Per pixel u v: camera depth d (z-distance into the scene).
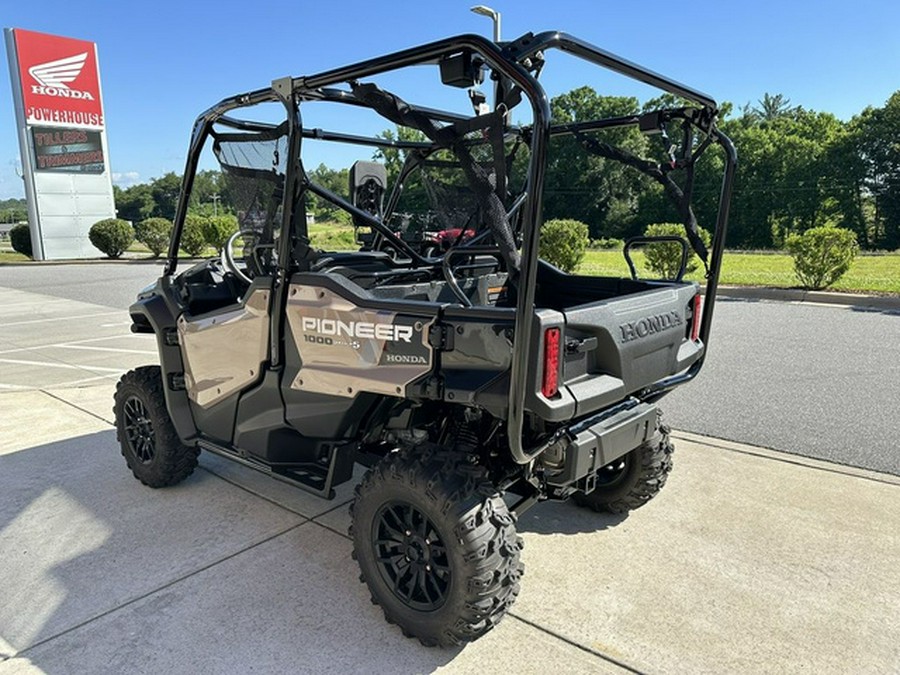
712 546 2.97
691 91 2.61
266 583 2.71
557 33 1.96
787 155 42.91
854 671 2.17
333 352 2.49
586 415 2.50
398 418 2.62
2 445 4.38
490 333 2.07
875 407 4.95
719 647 2.29
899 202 40.53
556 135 3.33
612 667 2.20
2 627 2.43
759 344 7.32
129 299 12.62
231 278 3.56
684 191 2.94
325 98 2.72
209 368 3.09
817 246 11.38
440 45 1.98
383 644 2.33
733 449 4.14
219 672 2.18
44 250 23.27
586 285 3.35
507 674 2.17
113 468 3.98
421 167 3.61
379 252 3.18
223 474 3.89
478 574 2.14
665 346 2.64
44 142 22.86
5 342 8.13
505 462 2.52
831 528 3.12
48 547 3.02
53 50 22.66
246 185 2.80
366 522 2.41
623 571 2.78
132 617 2.48
